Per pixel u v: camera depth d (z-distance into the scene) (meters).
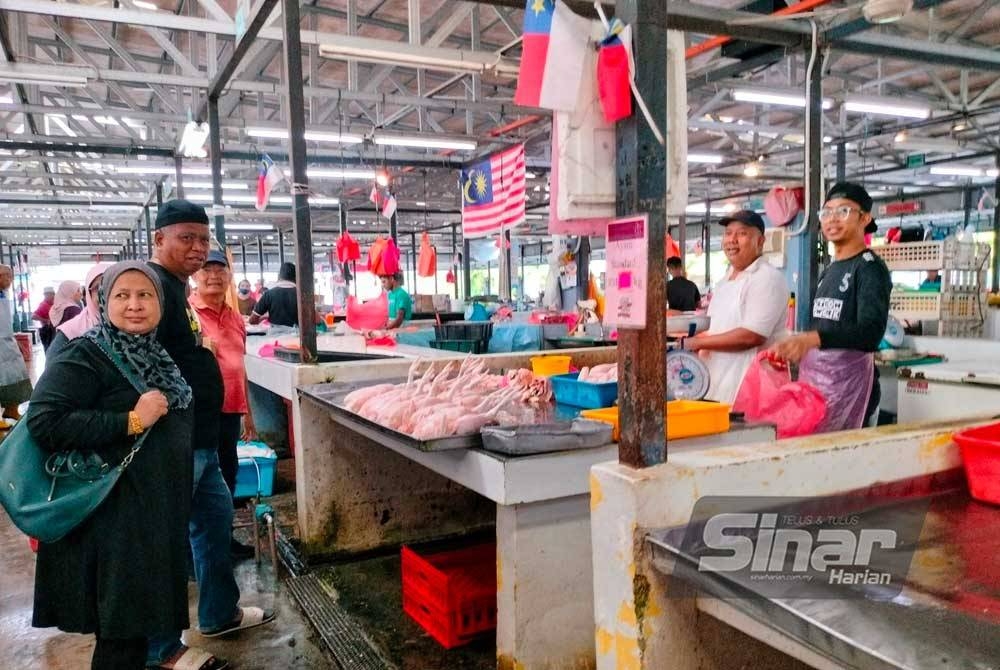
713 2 6.21
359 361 3.63
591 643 2.22
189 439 2.11
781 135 10.41
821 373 2.81
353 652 2.52
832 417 2.76
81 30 7.21
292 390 3.44
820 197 3.99
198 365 2.53
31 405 1.83
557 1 1.38
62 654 2.63
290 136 3.44
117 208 14.06
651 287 1.36
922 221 15.36
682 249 10.47
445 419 2.19
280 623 2.81
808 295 4.10
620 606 1.37
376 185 9.36
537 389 2.77
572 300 9.05
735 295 2.86
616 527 1.36
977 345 4.54
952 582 1.11
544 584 2.13
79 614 1.90
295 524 3.94
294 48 3.42
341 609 2.88
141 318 1.96
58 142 8.38
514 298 22.25
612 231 1.42
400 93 8.88
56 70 5.79
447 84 7.70
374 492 3.54
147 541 1.93
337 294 12.51
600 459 2.15
